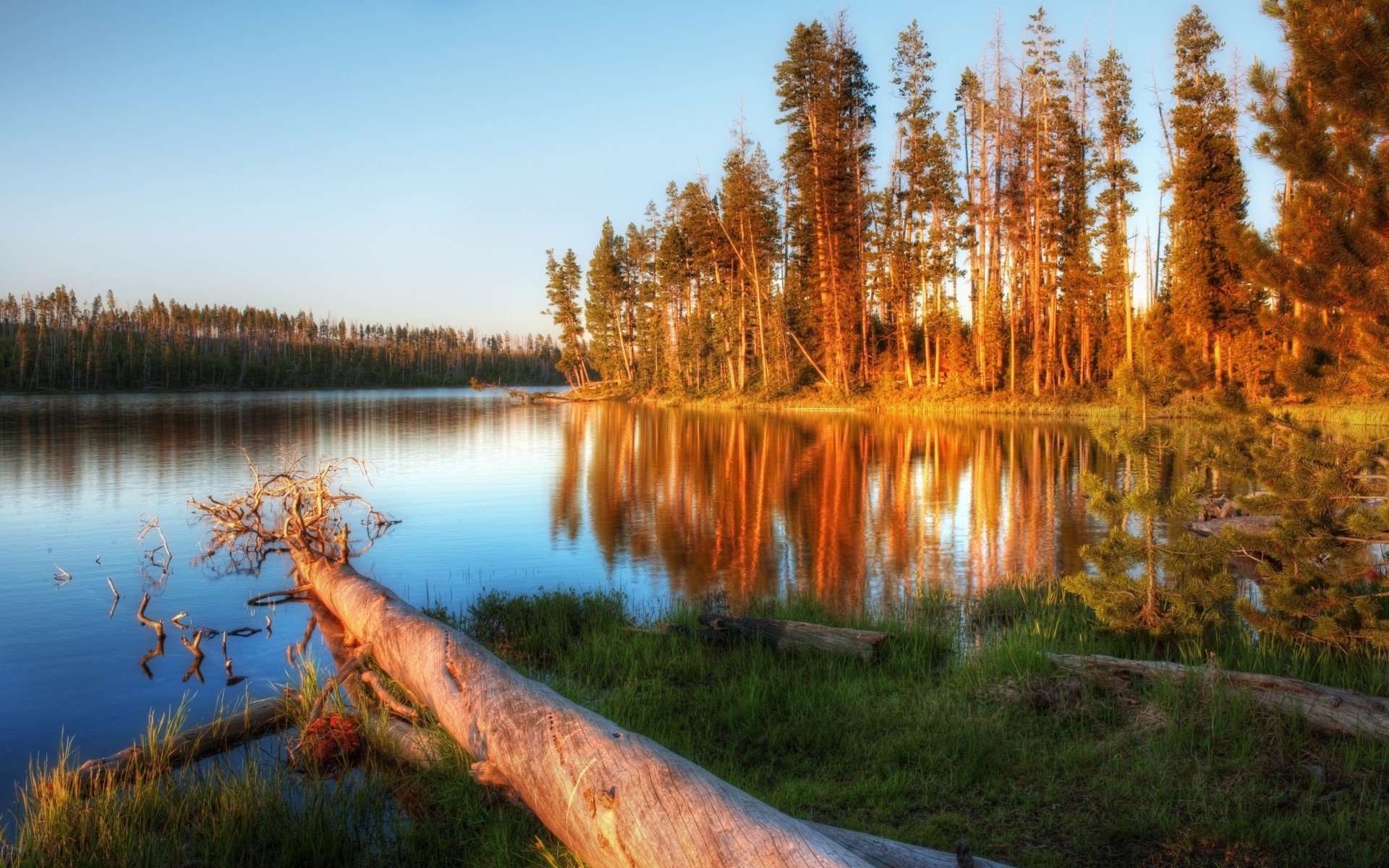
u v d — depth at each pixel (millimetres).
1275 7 6504
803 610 8250
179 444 29234
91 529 14539
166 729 6047
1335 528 6371
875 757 4891
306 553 10539
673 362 64625
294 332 155250
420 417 48125
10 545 13297
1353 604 6062
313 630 8914
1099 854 3752
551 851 3842
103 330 118375
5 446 28219
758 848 2762
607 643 7207
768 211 55000
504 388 120438
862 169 46625
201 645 8312
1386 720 4535
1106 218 39875
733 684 6082
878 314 54656
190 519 15555
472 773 4215
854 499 17312
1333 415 18234
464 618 8766
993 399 41219
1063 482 19297
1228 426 7000
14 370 88125
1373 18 5941
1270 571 6684
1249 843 3713
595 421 43875
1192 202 32188
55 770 4816
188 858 4043
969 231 44875
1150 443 6754
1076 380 43281
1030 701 5449
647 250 70938
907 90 44188
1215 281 31141
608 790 3260
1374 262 6090
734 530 14188
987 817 4129
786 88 45250
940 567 11281
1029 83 41969
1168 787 4297
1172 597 6645
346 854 4047
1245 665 5949
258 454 26828
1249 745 4578
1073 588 7031
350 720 5480
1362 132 6254
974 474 20734
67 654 7977
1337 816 3838
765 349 55094
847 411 44656
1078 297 42031
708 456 25812
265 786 4699
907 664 6555
